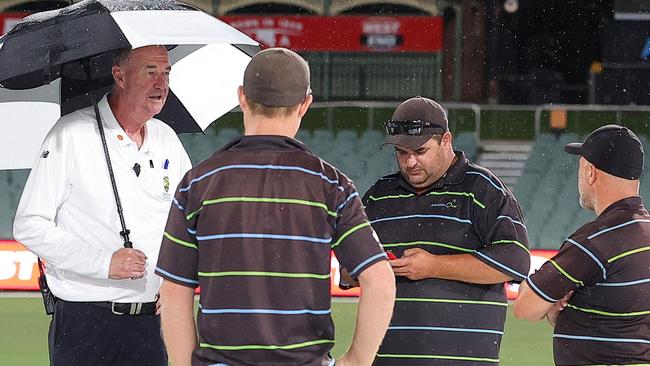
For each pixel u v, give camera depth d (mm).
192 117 17516
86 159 15398
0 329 34250
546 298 14227
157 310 15688
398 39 78625
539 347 32312
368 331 11188
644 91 83375
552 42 87125
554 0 86688
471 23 81625
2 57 15422
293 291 11016
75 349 15516
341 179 11352
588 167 14531
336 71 78938
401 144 15141
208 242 11125
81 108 16797
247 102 11422
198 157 60688
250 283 11000
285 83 11273
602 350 14094
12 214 54188
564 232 57219
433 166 15344
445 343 15289
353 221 11203
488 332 15398
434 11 79625
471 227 15367
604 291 14016
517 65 87625
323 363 11219
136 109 15633
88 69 16797
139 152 15781
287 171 11172
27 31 15586
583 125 66000
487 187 15398
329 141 62531
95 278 15383
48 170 15234
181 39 15172
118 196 15398
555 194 59250
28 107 16703
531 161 61375
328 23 77812
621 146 14297
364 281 11125
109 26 15273
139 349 15727
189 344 11469
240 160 11219
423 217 15531
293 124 11469
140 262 15039
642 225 14125
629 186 14352
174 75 17578
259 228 11047
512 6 83000
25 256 42906
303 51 78250
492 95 82750
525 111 66562
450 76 81312
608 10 86250
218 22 16172
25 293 42344
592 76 83062
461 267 15039
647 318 13977
